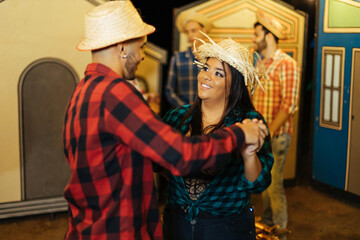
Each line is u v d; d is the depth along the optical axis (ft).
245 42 14.21
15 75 11.51
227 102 6.19
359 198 12.82
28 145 11.96
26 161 12.02
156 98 13.25
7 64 11.40
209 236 6.06
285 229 11.17
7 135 11.75
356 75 12.35
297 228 11.63
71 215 5.61
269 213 11.43
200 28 13.37
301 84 14.56
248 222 6.31
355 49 12.25
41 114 11.91
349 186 13.08
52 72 11.78
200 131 6.37
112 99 4.95
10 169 11.92
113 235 5.18
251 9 14.03
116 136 4.96
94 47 5.21
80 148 5.11
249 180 5.85
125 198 5.15
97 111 4.99
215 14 13.84
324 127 13.74
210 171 5.99
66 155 5.57
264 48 11.42
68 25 11.64
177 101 13.46
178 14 13.70
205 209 6.05
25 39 11.40
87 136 5.04
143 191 5.31
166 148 4.78
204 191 5.99
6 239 11.37
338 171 13.42
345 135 12.99
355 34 12.18
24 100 11.71
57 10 11.48
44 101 11.87
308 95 21.54
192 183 6.05
